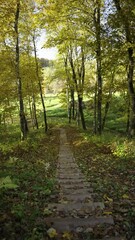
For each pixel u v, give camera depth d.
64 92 48.62
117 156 12.28
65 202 5.97
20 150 14.33
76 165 12.12
